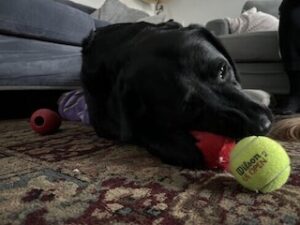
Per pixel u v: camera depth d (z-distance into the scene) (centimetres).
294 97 139
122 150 81
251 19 218
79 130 113
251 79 185
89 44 97
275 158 50
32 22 130
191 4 374
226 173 61
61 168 65
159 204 47
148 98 67
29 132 109
